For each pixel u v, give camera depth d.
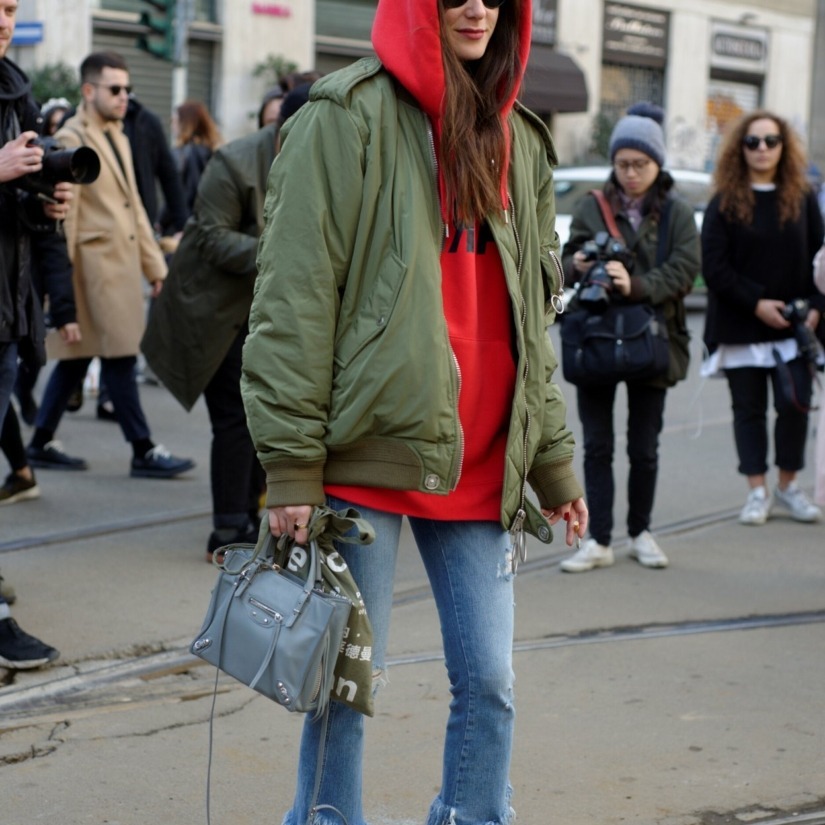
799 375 9.35
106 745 5.48
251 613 3.75
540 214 4.18
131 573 7.88
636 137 7.89
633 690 6.19
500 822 4.03
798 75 48.97
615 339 7.78
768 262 9.14
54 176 5.93
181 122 14.80
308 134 3.71
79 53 31.38
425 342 3.69
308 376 3.66
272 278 3.68
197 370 7.79
